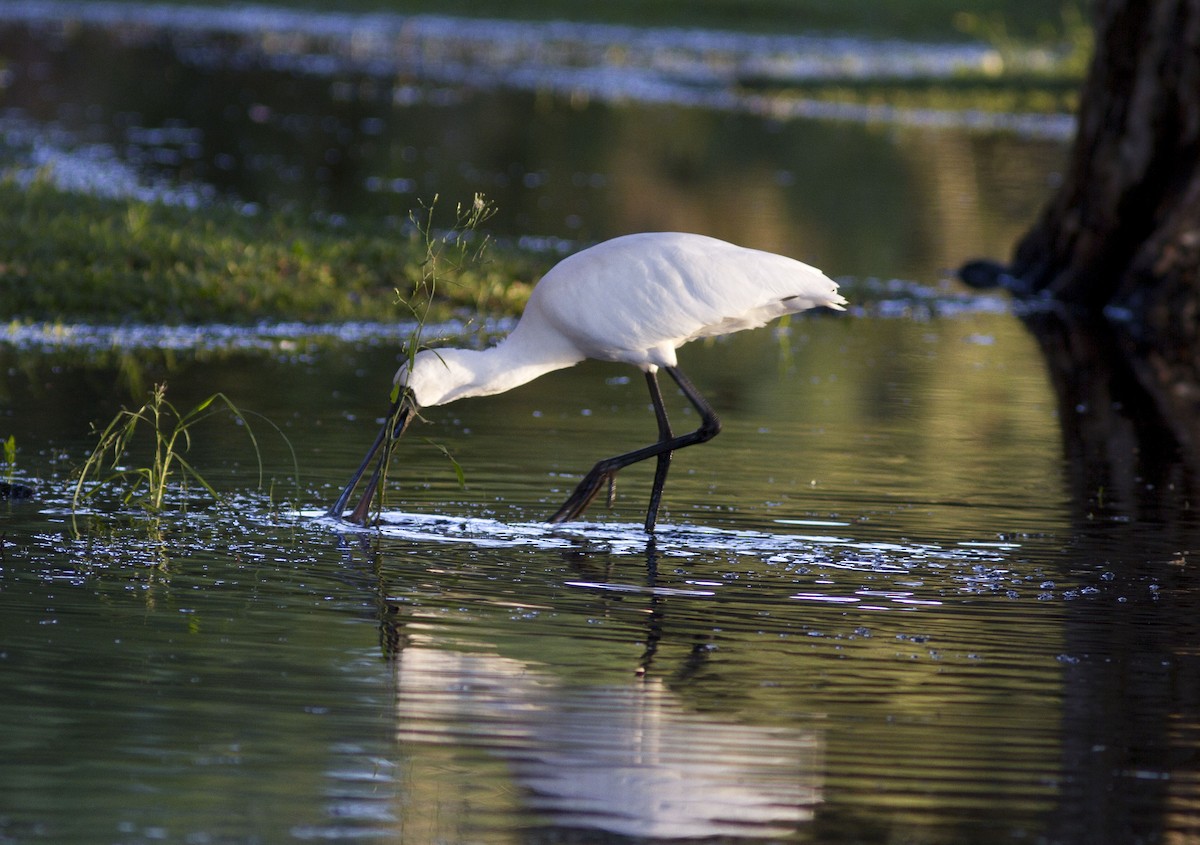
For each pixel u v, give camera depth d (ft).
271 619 30.37
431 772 24.00
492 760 24.48
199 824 22.21
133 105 127.65
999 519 39.78
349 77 156.46
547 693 27.09
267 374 54.80
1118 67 79.36
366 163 108.37
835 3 244.83
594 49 197.06
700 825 22.65
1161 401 56.90
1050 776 24.49
